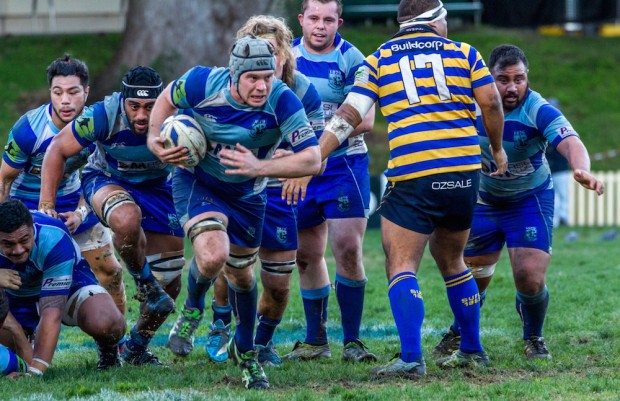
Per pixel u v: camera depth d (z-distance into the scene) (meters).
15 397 18.75
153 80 21.38
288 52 21.00
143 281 22.41
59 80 22.89
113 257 24.77
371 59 20.89
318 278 24.53
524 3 103.19
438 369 21.72
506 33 102.00
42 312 21.11
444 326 29.39
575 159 22.02
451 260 21.50
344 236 23.80
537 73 94.81
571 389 19.34
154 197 23.39
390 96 20.61
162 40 75.38
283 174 18.39
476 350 21.98
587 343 25.50
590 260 46.44
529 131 23.03
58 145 21.58
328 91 24.77
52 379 20.78
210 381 20.73
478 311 21.83
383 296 35.47
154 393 19.12
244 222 20.23
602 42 103.19
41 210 21.56
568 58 98.31
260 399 18.42
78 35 98.88
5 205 19.78
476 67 20.59
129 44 77.00
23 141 23.14
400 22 21.28
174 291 24.50
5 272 20.73
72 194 24.50
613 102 91.00
